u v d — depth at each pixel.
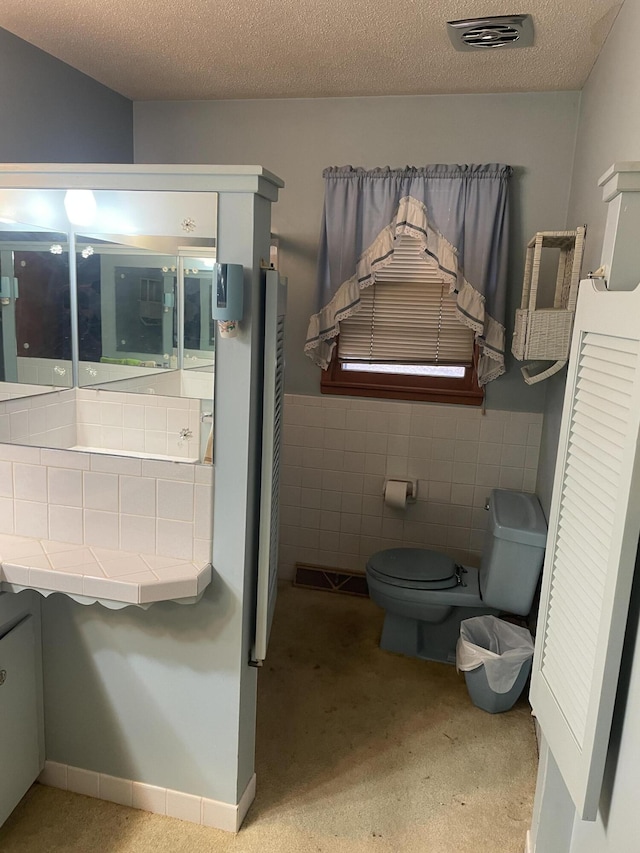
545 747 1.71
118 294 1.72
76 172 1.66
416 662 2.80
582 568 1.27
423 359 3.20
